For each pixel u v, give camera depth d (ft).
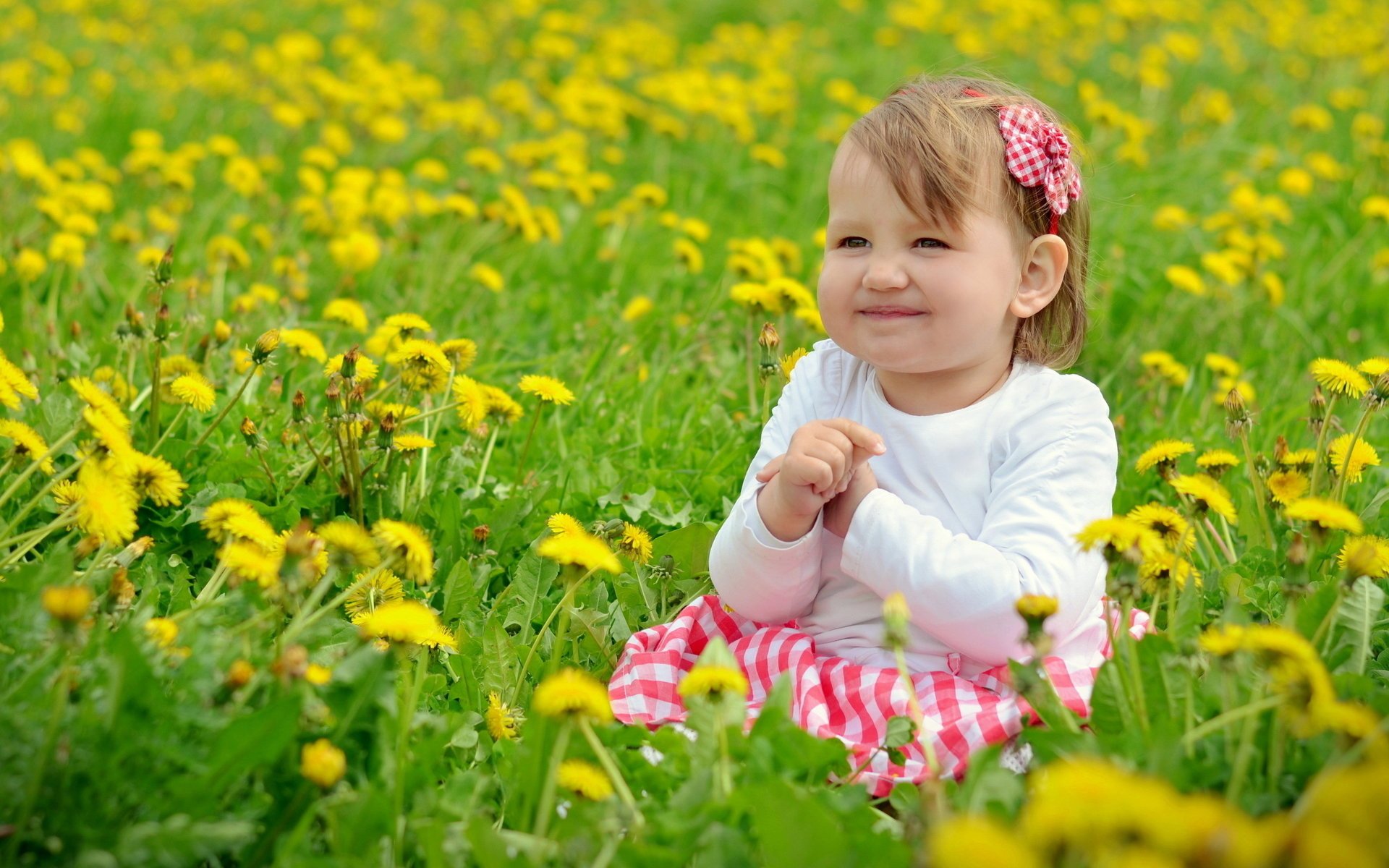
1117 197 16.63
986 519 5.88
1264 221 14.43
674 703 5.97
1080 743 4.57
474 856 4.47
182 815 4.30
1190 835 3.09
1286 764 4.65
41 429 7.59
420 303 12.04
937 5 27.96
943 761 5.32
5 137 17.70
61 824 4.21
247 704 4.77
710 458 9.13
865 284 5.86
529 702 6.05
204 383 7.18
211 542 7.39
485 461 8.23
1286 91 22.63
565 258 14.66
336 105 19.43
